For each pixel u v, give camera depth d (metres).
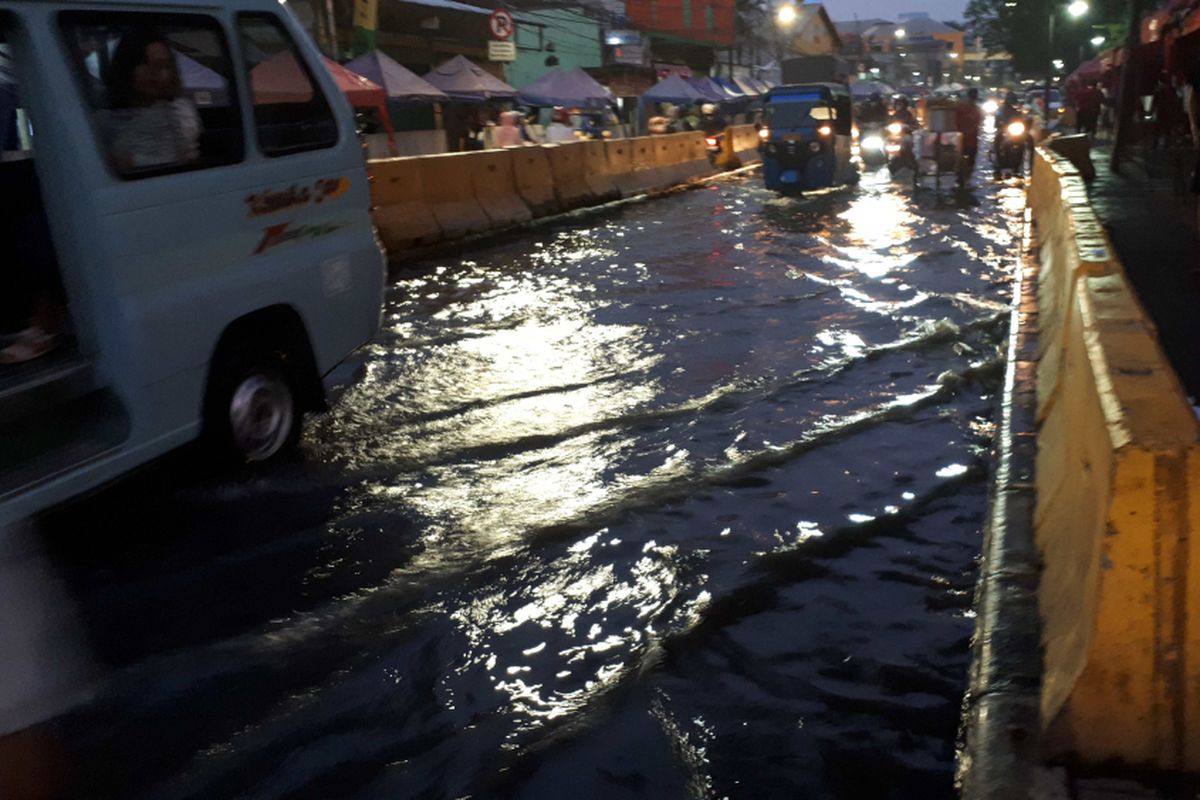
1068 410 4.01
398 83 21.61
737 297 10.12
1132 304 3.76
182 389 4.54
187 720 3.24
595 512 4.80
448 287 11.42
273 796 2.88
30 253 4.29
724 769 2.95
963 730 3.02
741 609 3.89
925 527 4.63
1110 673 2.39
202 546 4.48
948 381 6.83
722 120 34.28
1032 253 10.88
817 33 74.75
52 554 4.39
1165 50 14.98
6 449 3.79
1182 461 2.30
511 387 7.02
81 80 4.07
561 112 30.02
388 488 5.16
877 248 13.34
